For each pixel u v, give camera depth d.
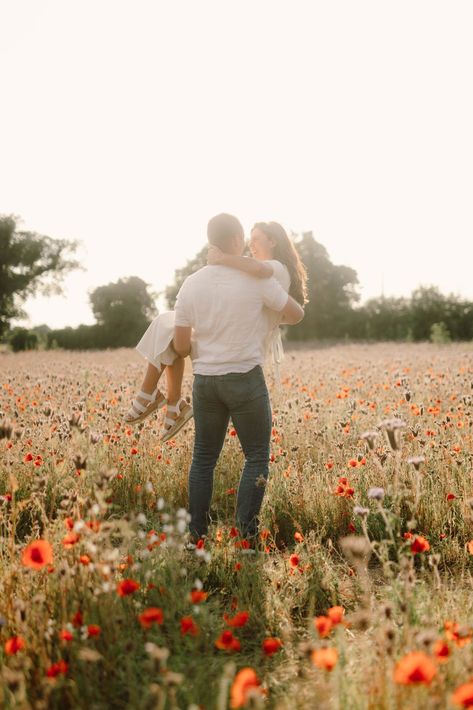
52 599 2.62
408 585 2.59
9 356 26.91
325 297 59.75
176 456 5.21
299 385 9.16
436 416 6.25
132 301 64.06
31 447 4.94
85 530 2.65
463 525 3.82
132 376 11.18
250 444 3.91
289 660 2.57
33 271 61.81
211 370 3.83
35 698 2.13
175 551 2.96
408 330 43.78
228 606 3.07
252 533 3.82
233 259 3.80
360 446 5.29
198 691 2.19
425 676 1.57
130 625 2.60
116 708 2.21
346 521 4.08
